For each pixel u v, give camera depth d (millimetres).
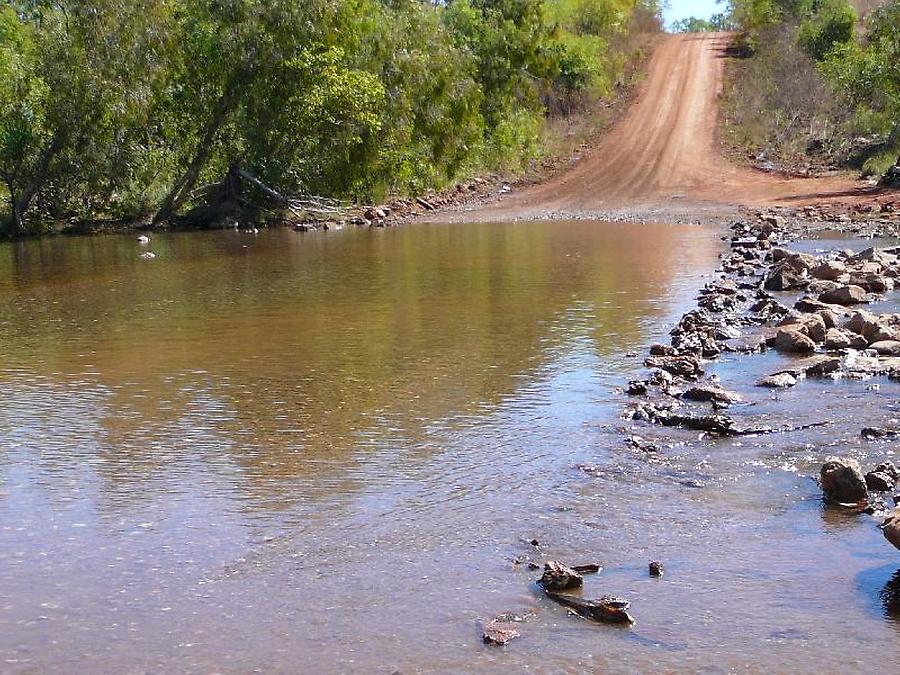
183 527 5770
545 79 48469
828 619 4551
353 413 8109
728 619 4566
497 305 13219
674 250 19109
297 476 6602
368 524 5766
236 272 17828
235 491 6344
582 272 16281
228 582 5047
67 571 5211
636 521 5734
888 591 4812
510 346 10578
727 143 41219
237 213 29172
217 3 29562
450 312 12789
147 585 5031
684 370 9148
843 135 39156
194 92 29656
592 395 8508
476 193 35750
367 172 31172
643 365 9555
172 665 4266
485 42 44156
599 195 32750
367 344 10883
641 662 4207
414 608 4727
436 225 27078
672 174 35875
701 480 6383
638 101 51375
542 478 6469
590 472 6562
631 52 61719
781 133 41594
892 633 4414
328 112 29344
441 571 5125
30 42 29828
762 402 8172
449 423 7773
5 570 5234
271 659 4293
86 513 6020
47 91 27312
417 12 35844
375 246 21875
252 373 9602
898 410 7773
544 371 9414
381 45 32125
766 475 6449
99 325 12516
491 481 6438
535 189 35844
